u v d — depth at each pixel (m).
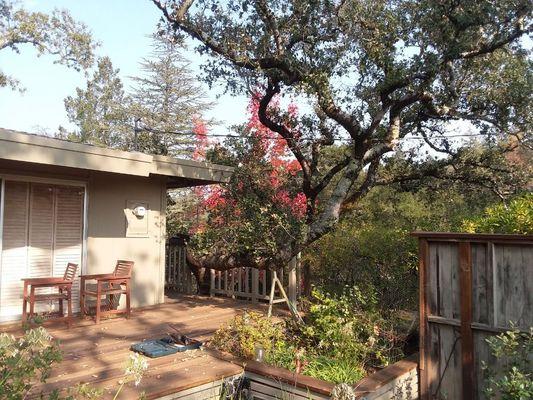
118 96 26.88
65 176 6.41
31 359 2.27
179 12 6.02
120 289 6.25
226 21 6.36
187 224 11.36
